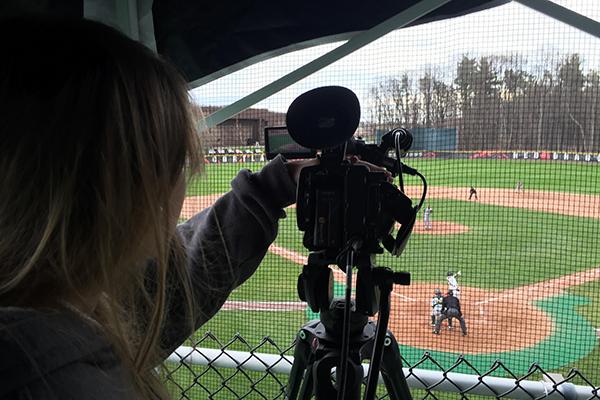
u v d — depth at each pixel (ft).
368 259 2.68
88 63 1.48
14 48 1.42
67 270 1.42
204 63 5.58
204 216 3.37
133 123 1.55
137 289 2.07
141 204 1.59
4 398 1.12
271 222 3.17
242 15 5.41
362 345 3.01
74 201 1.40
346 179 2.72
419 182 5.32
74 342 1.35
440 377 4.10
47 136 1.37
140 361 1.79
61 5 5.40
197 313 2.89
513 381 3.98
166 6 5.52
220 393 6.22
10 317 1.28
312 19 5.23
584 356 5.06
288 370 4.48
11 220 1.36
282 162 3.12
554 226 5.15
